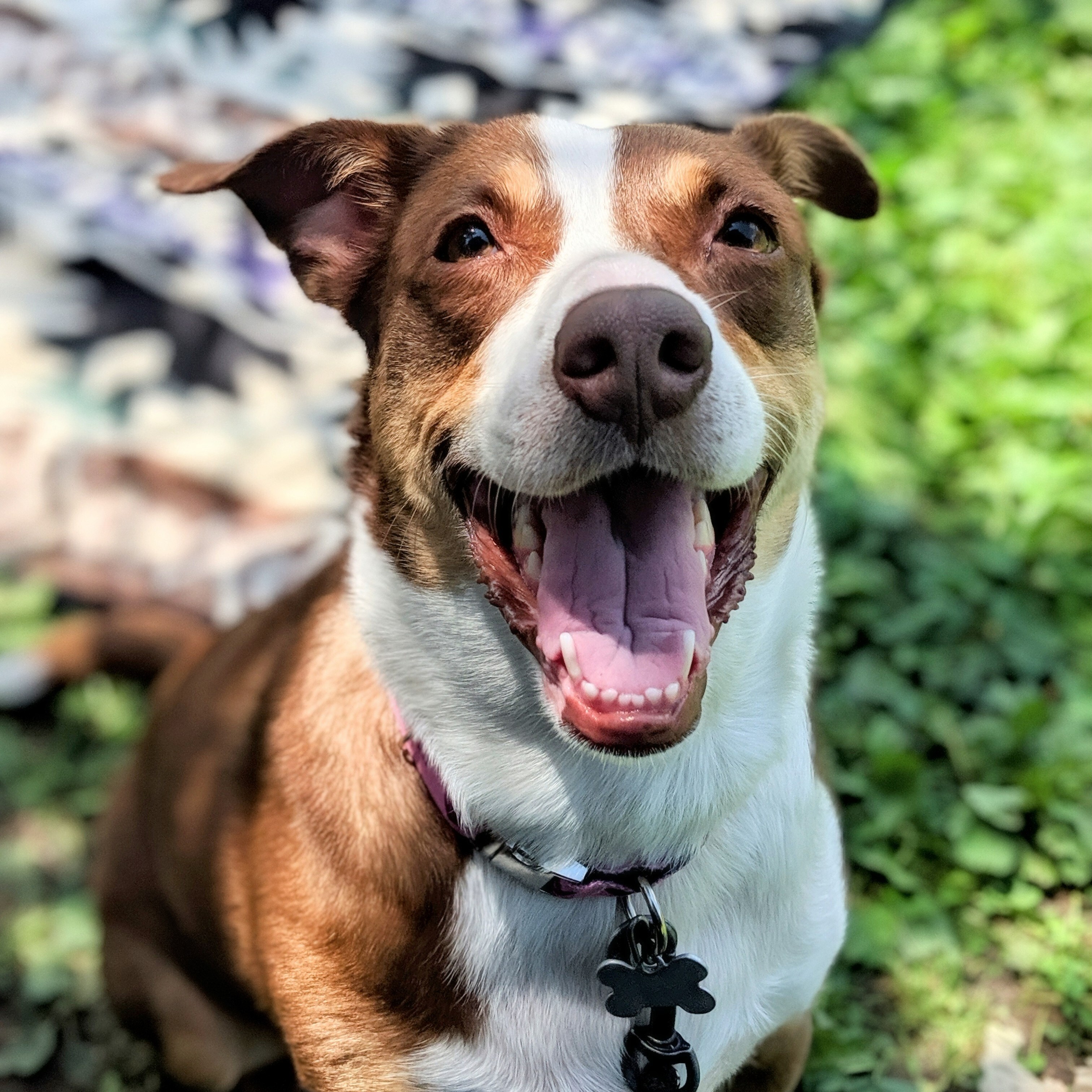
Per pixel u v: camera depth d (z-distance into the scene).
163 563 0.76
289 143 0.45
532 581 0.39
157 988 0.55
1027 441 0.78
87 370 0.81
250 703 0.50
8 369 0.81
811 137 0.49
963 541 0.74
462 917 0.42
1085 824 0.58
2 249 0.86
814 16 1.14
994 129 1.04
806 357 0.43
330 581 0.50
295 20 1.07
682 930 0.42
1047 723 0.63
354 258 0.47
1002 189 0.95
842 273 0.91
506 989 0.42
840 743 0.64
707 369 0.34
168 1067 0.56
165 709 0.57
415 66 1.03
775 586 0.42
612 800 0.40
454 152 0.44
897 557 0.73
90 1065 0.58
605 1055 0.42
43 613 0.75
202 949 0.52
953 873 0.58
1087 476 0.76
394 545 0.42
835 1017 0.54
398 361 0.42
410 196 0.44
